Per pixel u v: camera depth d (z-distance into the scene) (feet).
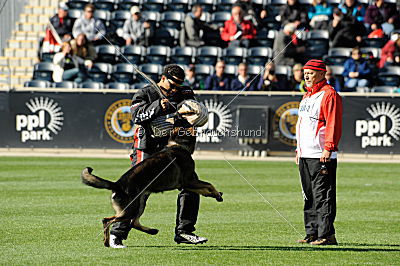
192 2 239.71
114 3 238.48
